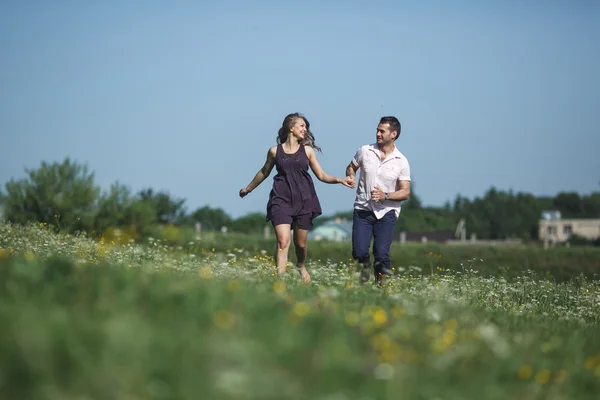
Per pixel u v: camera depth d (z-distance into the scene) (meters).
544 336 12.91
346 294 14.27
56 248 23.92
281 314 10.19
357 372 8.41
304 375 7.98
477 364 9.80
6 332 7.39
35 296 9.25
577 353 11.68
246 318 9.45
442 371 9.04
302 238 21.25
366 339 9.86
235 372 7.30
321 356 8.55
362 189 22.00
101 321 8.20
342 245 52.34
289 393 7.45
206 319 9.11
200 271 18.09
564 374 10.19
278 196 20.98
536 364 10.48
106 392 6.85
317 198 21.23
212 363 7.67
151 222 61.44
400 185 21.84
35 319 7.79
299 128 20.86
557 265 51.97
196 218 155.00
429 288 20.41
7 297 9.16
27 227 32.06
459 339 10.96
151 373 7.29
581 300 23.14
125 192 61.06
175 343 7.92
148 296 9.79
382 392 8.02
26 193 56.56
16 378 6.91
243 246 51.59
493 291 22.64
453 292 21.47
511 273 40.31
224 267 19.48
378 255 21.83
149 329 8.09
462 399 8.46
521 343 11.74
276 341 8.65
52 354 7.19
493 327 12.36
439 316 12.52
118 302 9.16
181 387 7.17
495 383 9.35
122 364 7.23
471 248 65.69
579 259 58.59
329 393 7.71
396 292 18.58
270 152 21.16
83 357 7.20
